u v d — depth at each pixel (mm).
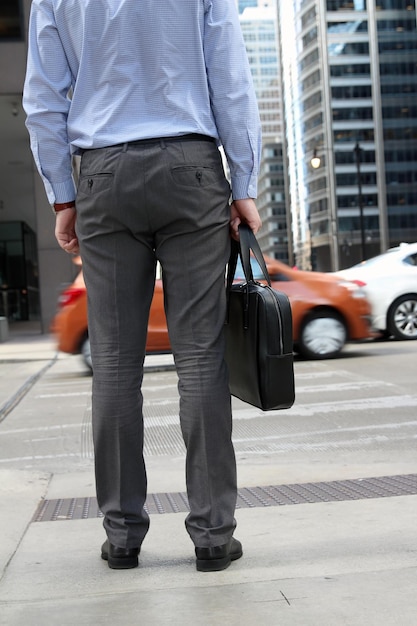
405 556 2625
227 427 2547
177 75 2436
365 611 2154
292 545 2820
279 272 10898
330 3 121312
